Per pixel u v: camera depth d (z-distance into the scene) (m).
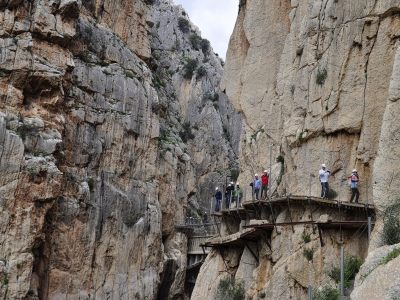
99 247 45.50
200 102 91.12
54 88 43.38
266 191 25.30
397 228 14.84
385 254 13.74
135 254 48.72
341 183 22.89
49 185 39.88
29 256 37.94
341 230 20.33
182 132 82.56
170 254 55.53
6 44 41.44
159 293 54.44
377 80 22.55
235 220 27.84
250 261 24.64
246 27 33.25
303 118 25.69
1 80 40.69
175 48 101.81
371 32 23.33
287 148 26.52
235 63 34.50
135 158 51.81
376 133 22.08
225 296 24.48
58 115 43.66
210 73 95.81
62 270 42.16
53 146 41.12
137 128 52.19
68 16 46.03
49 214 41.47
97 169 47.41
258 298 22.42
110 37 52.88
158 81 66.69
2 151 38.19
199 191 80.50
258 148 29.86
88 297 43.50
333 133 23.84
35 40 43.22
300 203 22.16
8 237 37.31
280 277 21.27
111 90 50.47
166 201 57.16
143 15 60.44
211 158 83.50
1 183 37.69
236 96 33.62
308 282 20.38
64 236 42.41
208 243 26.81
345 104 23.47
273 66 31.06
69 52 45.81
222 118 91.56
